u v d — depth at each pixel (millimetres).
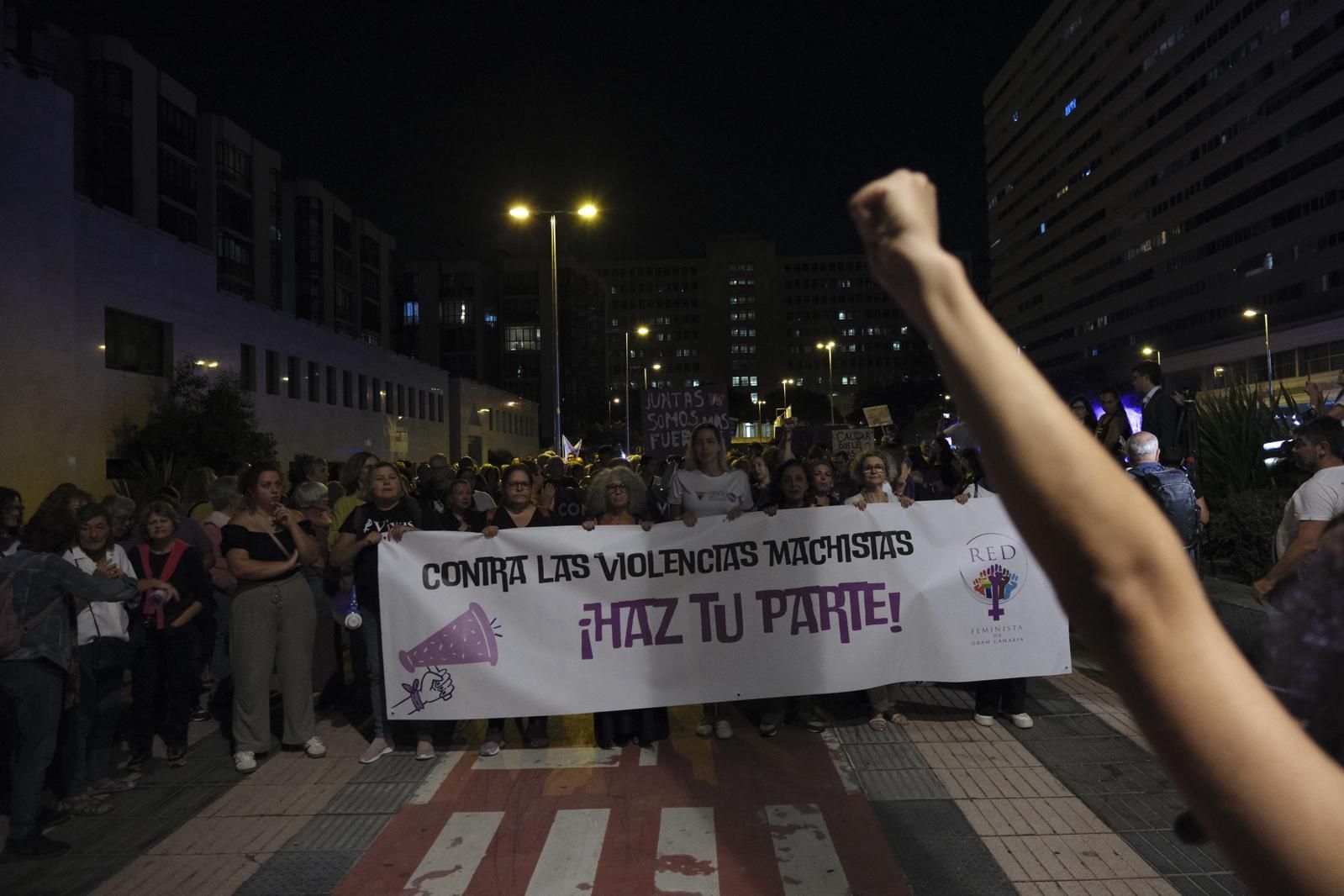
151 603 6277
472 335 93375
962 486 8680
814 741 6508
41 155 19938
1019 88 120125
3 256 18688
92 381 22234
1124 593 576
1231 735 573
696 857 4691
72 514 5535
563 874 4559
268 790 5852
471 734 7070
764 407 159750
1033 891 4250
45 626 5066
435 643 6391
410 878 4582
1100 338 97375
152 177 52000
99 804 5543
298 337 35844
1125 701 608
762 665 6535
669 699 6469
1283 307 67250
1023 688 6734
